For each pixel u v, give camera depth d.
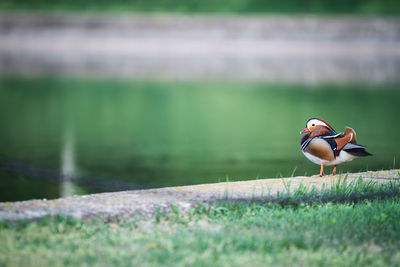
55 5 56.00
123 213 6.19
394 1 56.06
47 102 23.67
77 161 13.11
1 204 6.30
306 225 5.90
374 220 6.00
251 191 6.96
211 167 12.43
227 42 50.19
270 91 27.23
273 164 12.60
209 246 5.35
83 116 20.41
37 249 5.31
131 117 20.33
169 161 13.13
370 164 12.23
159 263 5.00
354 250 5.36
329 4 55.72
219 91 27.27
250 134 16.92
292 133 17.03
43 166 12.55
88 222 5.99
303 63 41.31
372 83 30.22
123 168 12.41
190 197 6.65
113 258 5.10
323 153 7.64
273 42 50.09
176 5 55.88
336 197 6.77
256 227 5.89
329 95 25.67
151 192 6.86
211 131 17.52
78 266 4.96
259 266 4.96
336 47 49.66
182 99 24.77
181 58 44.47
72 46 50.22
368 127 17.48
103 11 55.03
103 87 28.72
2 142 15.52
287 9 55.03
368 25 49.69
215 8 55.22
